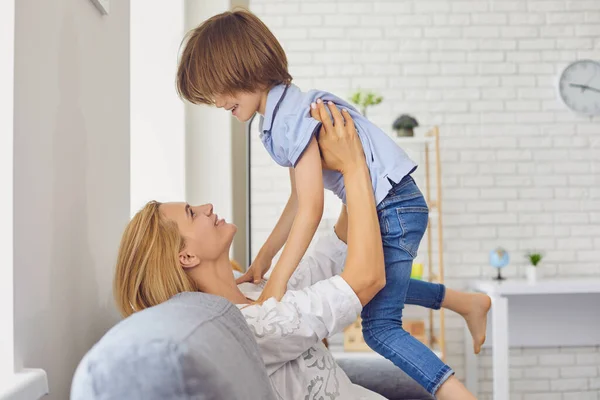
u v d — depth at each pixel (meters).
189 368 0.72
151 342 0.73
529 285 3.95
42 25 1.15
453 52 4.43
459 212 4.41
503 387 3.77
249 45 1.62
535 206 4.43
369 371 2.43
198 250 1.48
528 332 4.39
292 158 1.57
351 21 4.41
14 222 1.01
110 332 0.79
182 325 0.81
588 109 4.42
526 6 4.45
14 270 1.00
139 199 2.88
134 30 2.86
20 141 1.04
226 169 3.09
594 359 4.42
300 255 1.53
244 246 3.27
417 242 1.68
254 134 4.34
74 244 1.32
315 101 1.65
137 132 2.88
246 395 0.81
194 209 1.53
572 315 4.41
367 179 1.54
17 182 1.02
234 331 0.97
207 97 1.68
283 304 1.38
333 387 1.46
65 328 1.25
